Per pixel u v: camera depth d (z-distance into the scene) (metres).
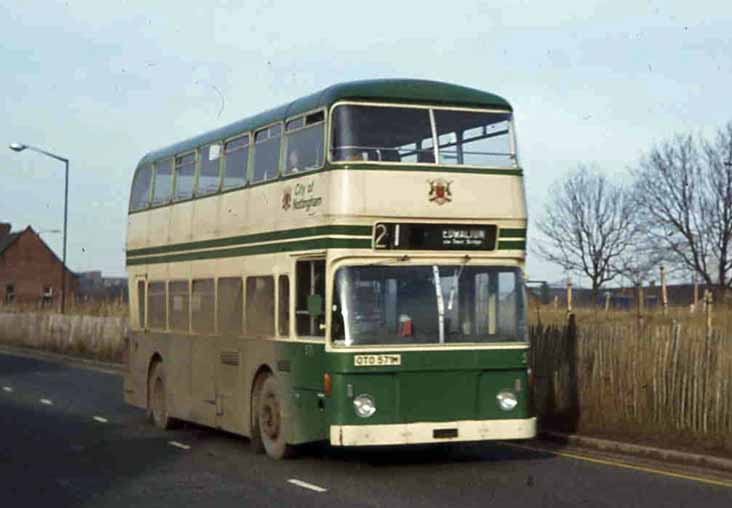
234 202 17.86
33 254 104.75
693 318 25.14
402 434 14.63
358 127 15.01
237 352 17.53
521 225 15.56
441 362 14.84
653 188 60.16
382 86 15.30
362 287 14.73
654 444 17.11
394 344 14.70
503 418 15.10
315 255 15.13
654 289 57.28
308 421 15.22
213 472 15.43
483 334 15.12
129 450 17.97
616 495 13.12
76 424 22.03
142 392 21.91
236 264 17.67
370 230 14.85
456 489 13.70
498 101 15.78
